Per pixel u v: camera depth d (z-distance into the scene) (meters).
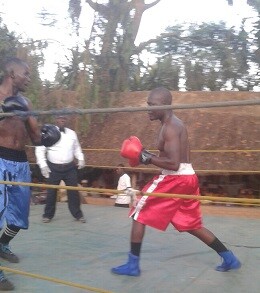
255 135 8.33
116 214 6.92
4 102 3.46
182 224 3.84
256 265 4.27
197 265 4.24
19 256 4.47
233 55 13.02
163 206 3.77
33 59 9.32
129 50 10.45
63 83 10.05
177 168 3.68
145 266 4.19
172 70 12.60
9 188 3.95
